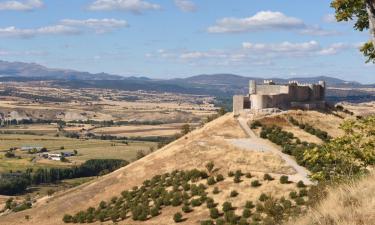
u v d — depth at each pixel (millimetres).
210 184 82562
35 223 98188
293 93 122688
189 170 92875
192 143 104562
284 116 112500
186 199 80062
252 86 126188
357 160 24781
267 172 83125
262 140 100938
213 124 117125
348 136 24766
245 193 75750
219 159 93125
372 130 24750
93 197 101188
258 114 113250
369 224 15703
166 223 74375
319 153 25422
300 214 19266
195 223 71375
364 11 24609
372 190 17578
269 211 63188
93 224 86188
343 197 18031
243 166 87438
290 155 90625
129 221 80312
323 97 131000
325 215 17344
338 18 24656
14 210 125562
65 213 98875
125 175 104812
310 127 105688
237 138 102938
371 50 25500
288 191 72312
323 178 25234
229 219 67438
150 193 88562
